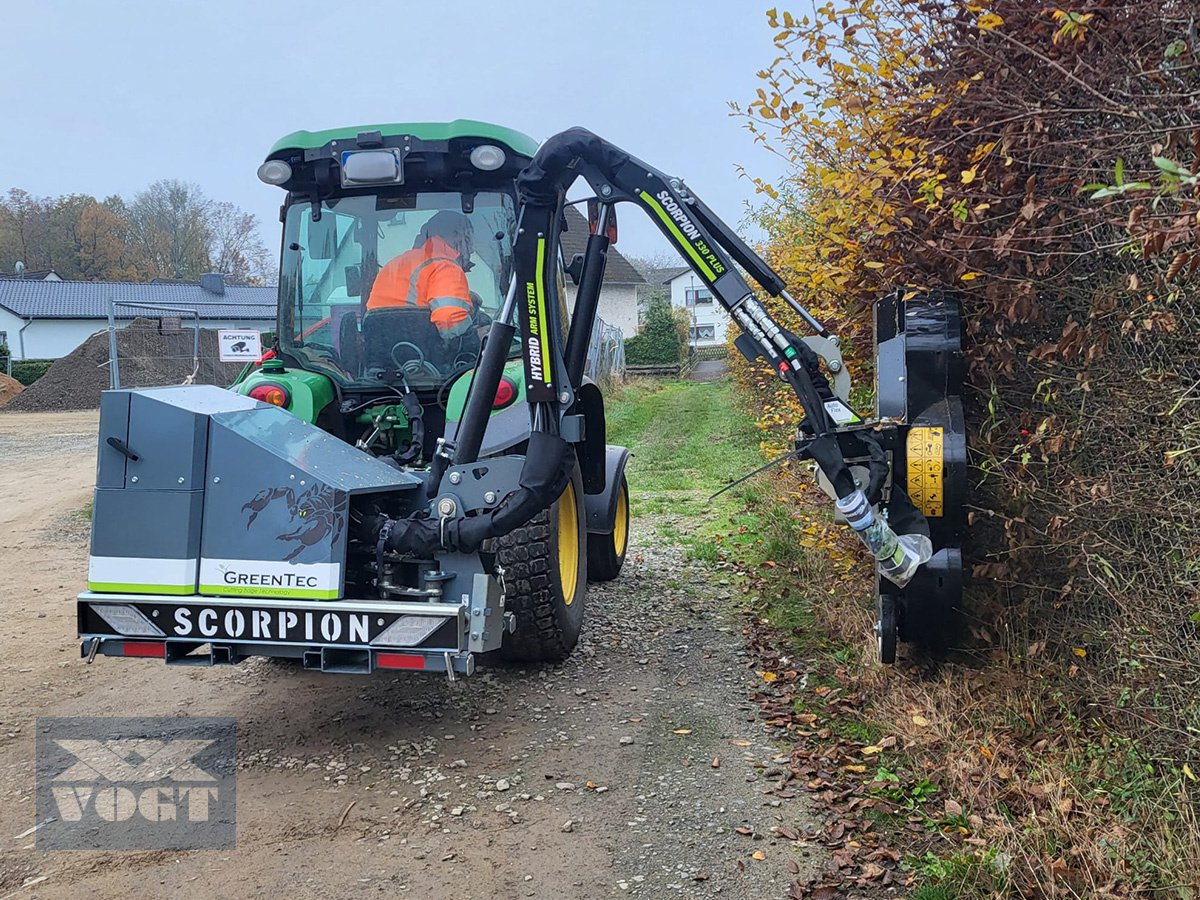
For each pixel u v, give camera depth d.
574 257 4.90
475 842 3.13
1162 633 3.00
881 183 3.62
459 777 3.61
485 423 3.94
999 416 3.80
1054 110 2.96
